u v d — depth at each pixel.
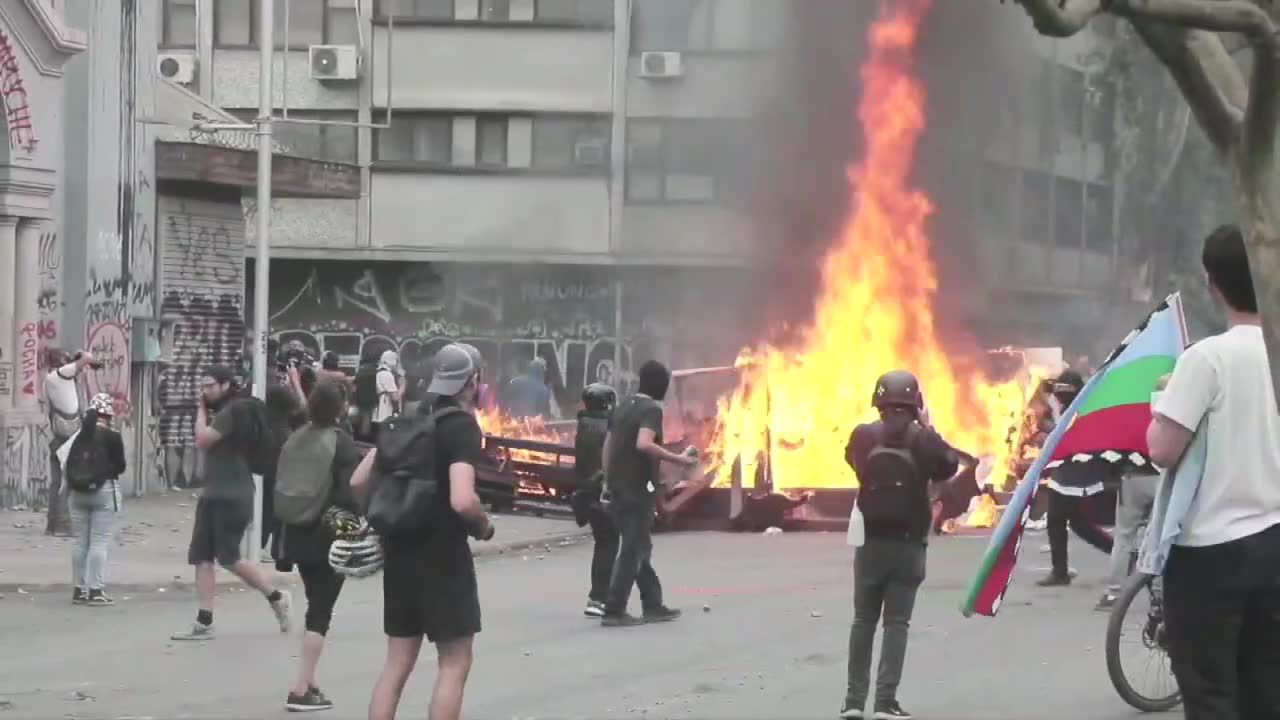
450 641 8.57
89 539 15.63
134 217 26.92
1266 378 6.24
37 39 24.03
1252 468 6.19
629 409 14.41
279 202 42.28
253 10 42.97
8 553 18.72
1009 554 8.30
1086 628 14.08
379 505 8.49
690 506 23.25
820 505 23.36
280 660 12.67
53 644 13.40
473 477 8.47
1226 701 6.24
